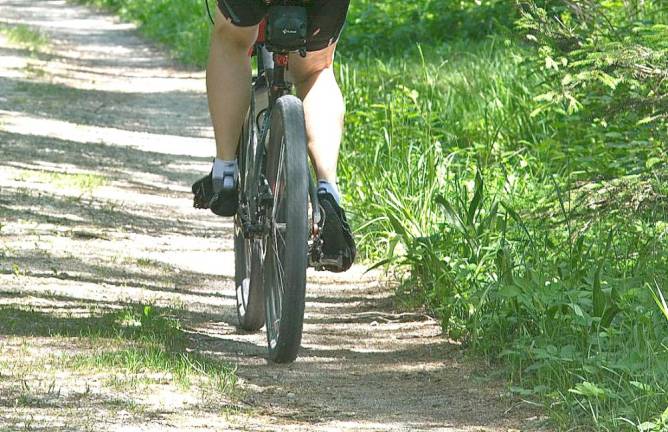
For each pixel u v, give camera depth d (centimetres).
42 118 2545
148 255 1387
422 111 1870
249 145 941
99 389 815
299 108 877
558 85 1180
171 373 869
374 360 971
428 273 1146
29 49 3916
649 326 854
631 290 898
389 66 2669
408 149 1559
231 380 866
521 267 1045
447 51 2919
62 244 1388
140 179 1938
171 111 2841
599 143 1409
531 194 1405
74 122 2539
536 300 918
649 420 745
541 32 1173
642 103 1075
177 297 1188
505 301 971
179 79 3494
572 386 828
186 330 1043
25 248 1342
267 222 912
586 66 1131
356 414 812
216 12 907
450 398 857
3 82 3083
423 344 1019
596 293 888
